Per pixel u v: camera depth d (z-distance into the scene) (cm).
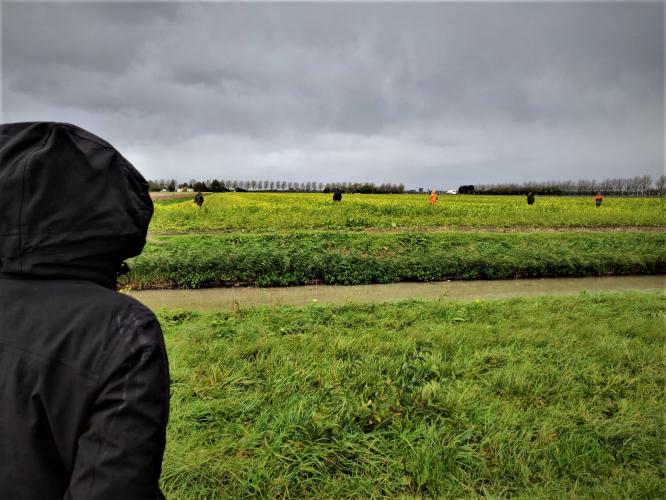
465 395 435
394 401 416
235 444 353
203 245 1418
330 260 1267
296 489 320
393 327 685
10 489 107
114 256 120
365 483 321
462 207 3008
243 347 559
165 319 734
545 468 341
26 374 106
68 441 107
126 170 122
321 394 436
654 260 1466
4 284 114
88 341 107
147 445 105
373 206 2845
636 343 604
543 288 1244
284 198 4641
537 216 2559
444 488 322
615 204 4053
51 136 112
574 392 457
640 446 371
